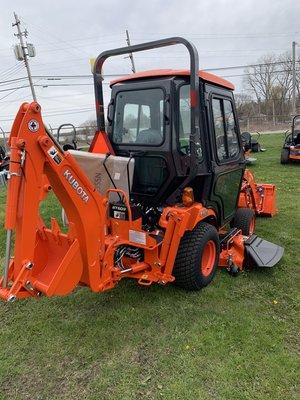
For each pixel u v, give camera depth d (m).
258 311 3.49
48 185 2.71
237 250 4.31
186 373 2.73
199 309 3.52
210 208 4.10
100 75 3.88
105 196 3.40
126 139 3.85
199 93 3.59
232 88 4.38
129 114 3.80
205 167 3.78
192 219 3.58
